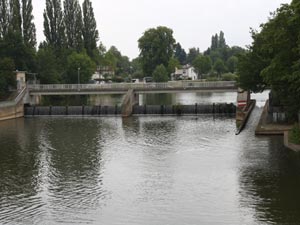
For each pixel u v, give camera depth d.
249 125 77.81
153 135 71.50
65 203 38.75
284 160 50.22
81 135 73.56
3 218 35.56
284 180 42.66
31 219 35.25
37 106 107.12
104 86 107.62
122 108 98.81
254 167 47.84
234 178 44.19
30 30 134.12
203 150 58.09
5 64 110.62
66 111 104.25
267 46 59.00
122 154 57.34
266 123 71.81
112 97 155.12
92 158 55.50
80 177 46.78
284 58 56.28
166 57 178.12
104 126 83.88
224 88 102.12
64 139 70.06
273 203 36.66
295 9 50.12
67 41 148.12
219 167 48.72
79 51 149.75
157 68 165.12
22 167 51.78
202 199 38.44
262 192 39.44
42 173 48.88
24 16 133.00
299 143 55.75
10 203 39.06
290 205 36.03
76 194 41.09
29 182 45.44
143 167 50.09
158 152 57.91
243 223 32.97
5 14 128.50
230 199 38.09
